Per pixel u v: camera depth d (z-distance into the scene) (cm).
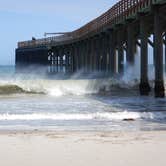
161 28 4012
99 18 6306
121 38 5484
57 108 2933
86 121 2184
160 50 3959
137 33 5309
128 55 4903
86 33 7169
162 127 1941
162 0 3706
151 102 3450
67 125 2023
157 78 3959
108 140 1448
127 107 2994
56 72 10131
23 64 11819
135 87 5000
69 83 4897
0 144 1356
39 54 10962
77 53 8456
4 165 1032
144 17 4303
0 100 3725
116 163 1052
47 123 2100
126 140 1446
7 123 2094
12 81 5150
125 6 4803
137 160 1088
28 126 1980
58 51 10331
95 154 1173
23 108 2939
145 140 1445
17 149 1261
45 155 1160
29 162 1066
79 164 1042
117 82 5106
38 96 4284
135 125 2019
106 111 2677
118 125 2023
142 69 4362
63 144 1357
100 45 6625
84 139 1474
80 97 4116
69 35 9150
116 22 5194
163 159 1101
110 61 5841
